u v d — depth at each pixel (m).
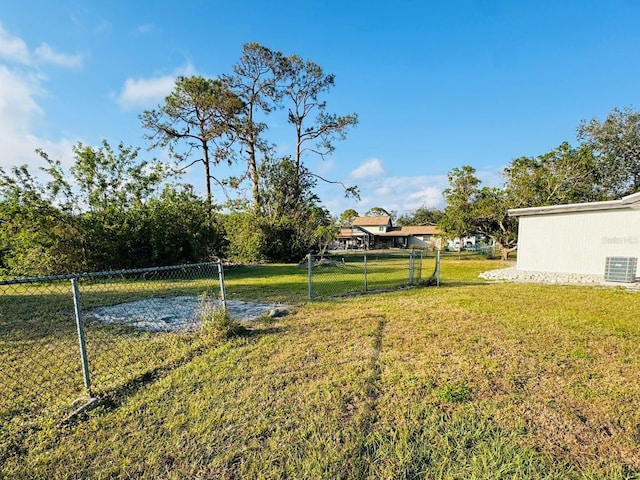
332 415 2.36
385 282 9.91
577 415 2.36
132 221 11.98
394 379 2.95
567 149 17.62
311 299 6.94
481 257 22.88
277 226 19.73
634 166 21.48
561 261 11.54
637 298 6.86
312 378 3.00
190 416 2.36
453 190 20.70
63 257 10.73
